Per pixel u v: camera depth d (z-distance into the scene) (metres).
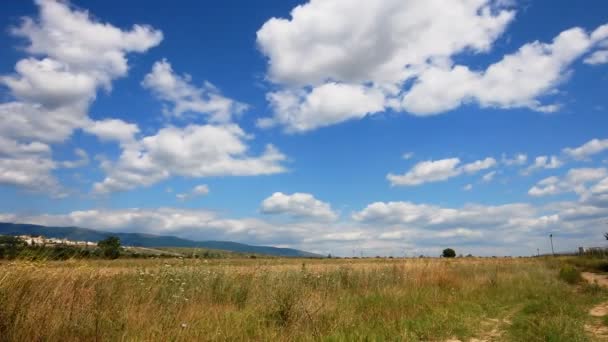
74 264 8.01
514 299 15.20
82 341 6.36
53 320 6.33
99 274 8.65
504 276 22.70
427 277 17.73
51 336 6.10
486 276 21.67
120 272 10.01
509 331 9.27
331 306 10.49
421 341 8.37
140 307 7.85
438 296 13.84
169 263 12.13
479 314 11.48
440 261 24.47
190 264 12.63
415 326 9.19
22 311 6.12
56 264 7.80
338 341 7.51
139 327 6.96
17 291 6.43
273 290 11.58
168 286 10.14
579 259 53.19
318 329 8.34
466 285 17.17
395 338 8.00
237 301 11.29
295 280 13.74
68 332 6.41
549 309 12.28
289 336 7.78
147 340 6.50
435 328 9.20
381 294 13.43
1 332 5.82
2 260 6.91
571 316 11.27
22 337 5.85
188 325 7.32
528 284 19.86
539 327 9.16
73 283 7.46
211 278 12.23
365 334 8.07
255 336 7.75
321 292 12.71
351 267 19.11
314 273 15.92
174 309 8.40
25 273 6.77
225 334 7.34
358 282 16.25
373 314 10.34
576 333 8.63
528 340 8.38
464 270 23.14
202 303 9.89
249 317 9.08
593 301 15.28
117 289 8.48
